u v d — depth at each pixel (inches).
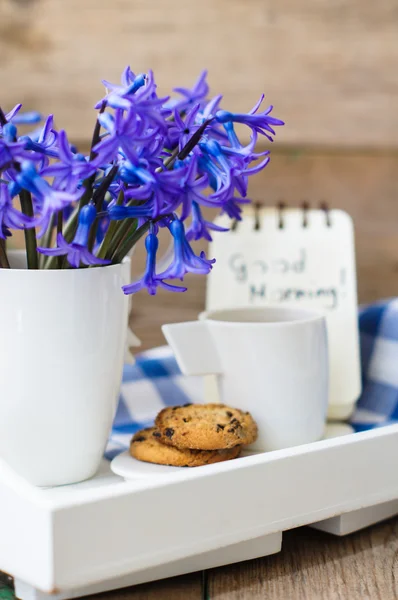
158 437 27.4
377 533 27.9
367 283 42.2
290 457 25.6
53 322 25.5
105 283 26.0
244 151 25.4
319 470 26.1
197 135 24.9
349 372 32.7
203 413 28.5
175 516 24.2
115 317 26.4
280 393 28.7
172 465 27.0
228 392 29.1
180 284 41.4
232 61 42.3
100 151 23.2
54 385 25.8
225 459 27.2
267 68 42.3
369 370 34.2
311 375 29.0
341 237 33.9
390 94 42.1
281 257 34.0
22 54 42.6
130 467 26.9
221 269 34.0
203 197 24.5
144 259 40.9
